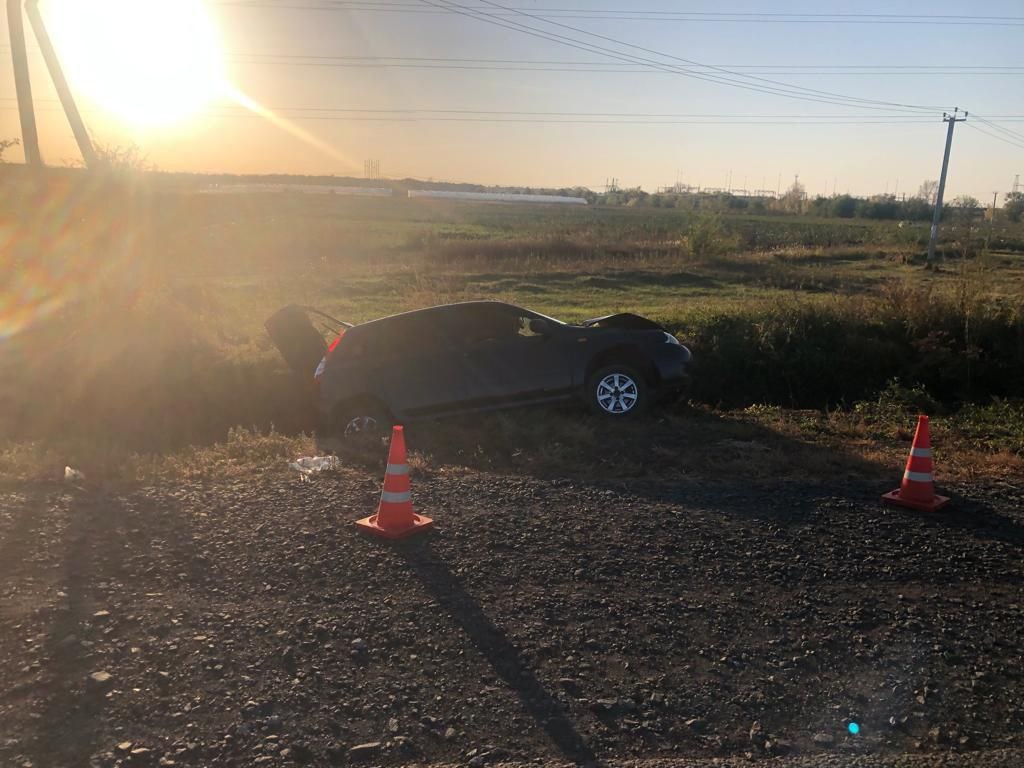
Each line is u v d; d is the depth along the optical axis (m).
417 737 3.87
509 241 35.50
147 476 7.84
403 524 6.39
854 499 7.37
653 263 31.84
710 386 13.59
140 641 4.66
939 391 13.56
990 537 6.46
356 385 10.26
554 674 4.42
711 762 3.72
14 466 7.98
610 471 8.23
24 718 3.90
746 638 4.84
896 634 4.90
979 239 23.86
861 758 3.76
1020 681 4.41
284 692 4.20
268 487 7.57
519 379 10.37
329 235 39.00
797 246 41.53
